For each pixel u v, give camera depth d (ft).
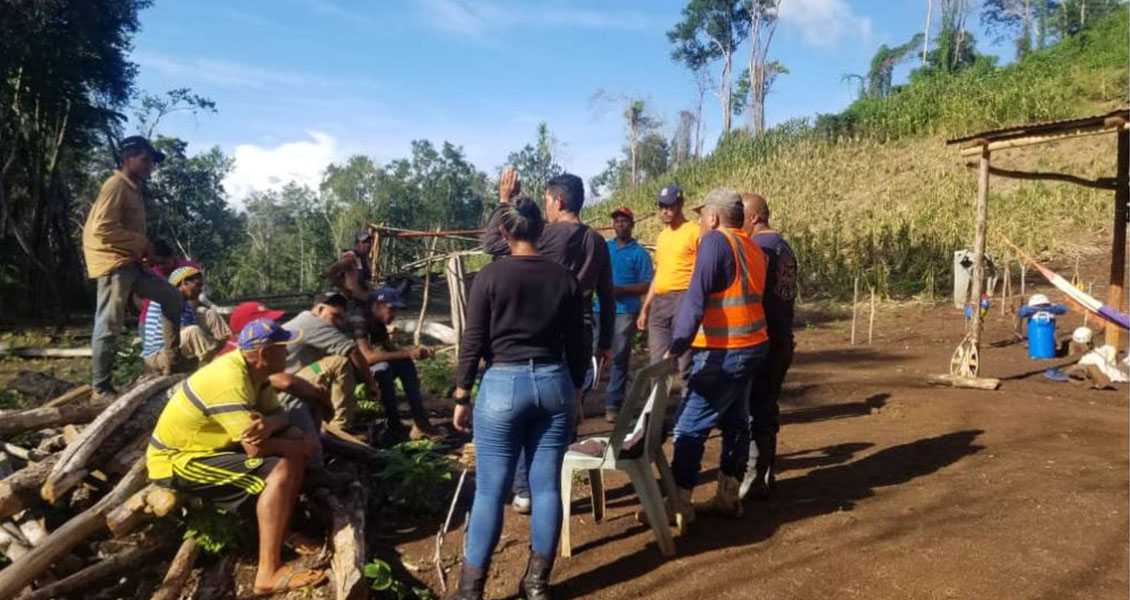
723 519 15.05
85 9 69.36
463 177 243.19
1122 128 24.13
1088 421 21.11
